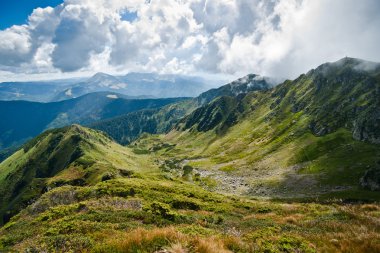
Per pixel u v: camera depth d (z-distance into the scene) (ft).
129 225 74.28
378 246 45.37
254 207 164.96
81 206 114.93
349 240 50.80
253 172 607.37
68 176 583.58
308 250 46.73
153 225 79.46
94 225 71.51
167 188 199.82
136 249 38.73
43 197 176.86
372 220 81.76
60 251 46.70
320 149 591.78
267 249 45.78
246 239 52.60
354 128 599.16
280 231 70.54
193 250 37.91
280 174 546.26
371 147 518.78
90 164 631.15
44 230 80.07
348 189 398.83
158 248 38.96
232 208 158.51
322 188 428.15
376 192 366.63
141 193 168.86
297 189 448.24
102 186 180.34
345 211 100.22
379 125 544.62
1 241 77.87
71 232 67.67
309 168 522.06
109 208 110.01
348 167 468.34
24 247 53.06
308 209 136.05
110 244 41.11
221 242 43.96
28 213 169.17
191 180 623.77
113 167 569.23
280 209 151.02
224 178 602.03
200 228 59.62
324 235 59.72
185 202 152.97
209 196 201.05
